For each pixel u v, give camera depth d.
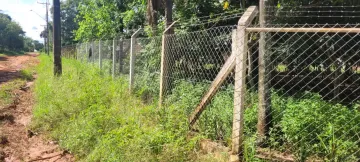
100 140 4.37
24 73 15.87
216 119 4.39
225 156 3.73
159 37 7.02
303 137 3.57
